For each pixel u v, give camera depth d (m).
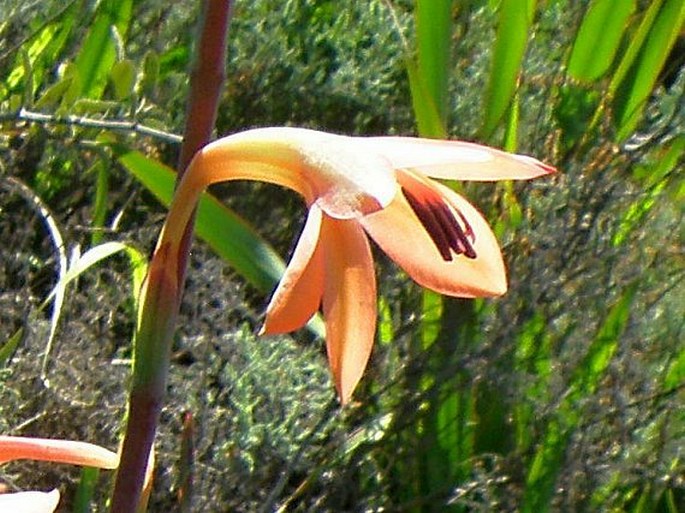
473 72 0.67
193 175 0.31
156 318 0.31
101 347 0.57
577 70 0.65
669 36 0.63
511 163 0.32
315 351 0.59
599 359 0.60
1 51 0.61
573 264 0.59
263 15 0.72
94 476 0.46
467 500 0.59
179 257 0.31
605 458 0.59
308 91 0.71
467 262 0.33
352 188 0.30
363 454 0.57
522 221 0.60
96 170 0.63
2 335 0.55
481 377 0.58
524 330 0.59
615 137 0.63
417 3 0.56
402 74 0.73
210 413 0.55
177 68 0.70
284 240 0.70
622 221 0.61
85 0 0.64
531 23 0.61
